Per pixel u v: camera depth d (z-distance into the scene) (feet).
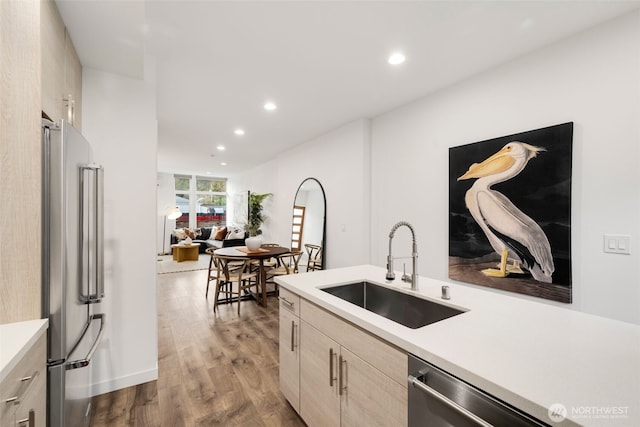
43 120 3.85
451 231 9.16
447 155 9.44
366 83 9.14
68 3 4.51
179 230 29.76
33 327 3.50
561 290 6.75
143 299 7.07
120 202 6.82
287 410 6.07
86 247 4.80
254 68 8.20
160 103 10.80
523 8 5.80
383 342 3.60
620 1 5.58
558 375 2.48
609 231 6.17
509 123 7.83
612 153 6.14
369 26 6.37
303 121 12.88
